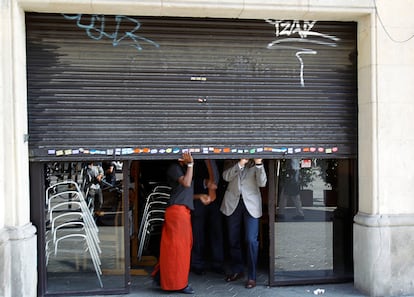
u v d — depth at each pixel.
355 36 5.61
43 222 5.26
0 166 4.71
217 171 5.93
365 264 5.39
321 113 5.56
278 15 5.29
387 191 5.38
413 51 5.41
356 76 5.62
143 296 5.34
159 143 5.29
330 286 5.69
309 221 5.85
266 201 6.02
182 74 5.32
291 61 5.50
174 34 5.29
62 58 5.14
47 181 5.41
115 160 5.29
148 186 6.80
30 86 5.10
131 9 5.03
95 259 5.48
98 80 5.20
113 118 5.22
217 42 5.36
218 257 6.22
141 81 5.26
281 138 5.48
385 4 5.35
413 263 5.34
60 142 5.15
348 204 5.90
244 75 5.41
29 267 4.87
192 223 6.15
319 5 5.20
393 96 5.38
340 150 5.61
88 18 5.15
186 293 5.42
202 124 5.36
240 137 5.41
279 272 5.78
